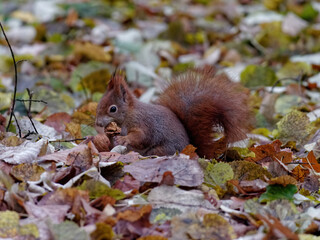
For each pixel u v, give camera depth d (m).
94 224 6.28
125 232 6.25
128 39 20.48
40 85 15.57
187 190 7.44
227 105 9.84
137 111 9.73
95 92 14.38
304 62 15.53
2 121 10.27
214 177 7.89
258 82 14.80
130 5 27.92
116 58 18.56
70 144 9.42
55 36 20.72
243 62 19.19
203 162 7.99
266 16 23.44
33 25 22.20
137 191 7.31
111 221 6.29
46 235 6.00
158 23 24.33
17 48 19.50
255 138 10.77
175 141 9.69
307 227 6.59
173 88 10.40
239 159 9.59
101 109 9.73
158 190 7.15
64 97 13.27
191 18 24.69
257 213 6.52
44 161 7.98
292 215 6.84
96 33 21.53
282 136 10.70
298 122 10.66
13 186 6.80
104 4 26.80
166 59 18.39
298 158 9.41
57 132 10.53
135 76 15.68
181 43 21.50
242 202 7.14
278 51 19.58
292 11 24.16
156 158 7.91
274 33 20.06
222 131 10.09
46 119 11.22
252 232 6.29
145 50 17.98
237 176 8.04
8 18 23.12
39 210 6.49
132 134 9.58
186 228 6.27
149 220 6.61
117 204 6.95
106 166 7.68
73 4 25.48
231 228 6.26
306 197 7.67
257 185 7.63
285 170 8.27
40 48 19.41
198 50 21.17
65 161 7.99
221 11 25.19
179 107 10.12
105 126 9.73
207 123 9.84
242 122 9.84
